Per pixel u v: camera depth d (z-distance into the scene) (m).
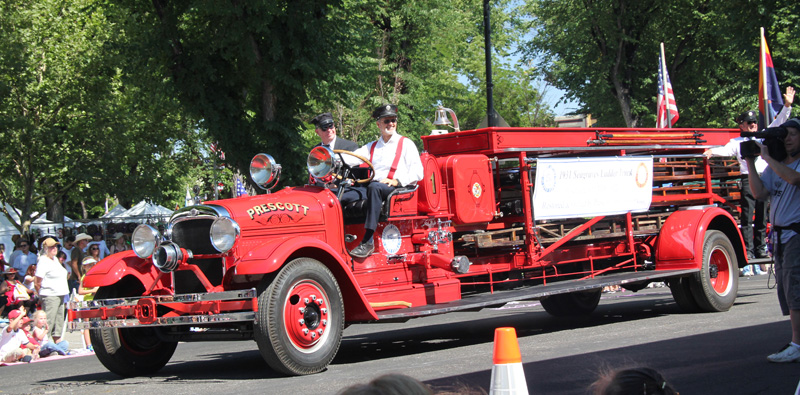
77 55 29.20
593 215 9.55
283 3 19.69
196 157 34.75
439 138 9.36
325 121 8.08
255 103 21.02
